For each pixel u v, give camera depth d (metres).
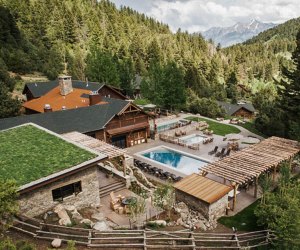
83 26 133.50
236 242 15.02
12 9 113.00
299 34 36.84
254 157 24.05
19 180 14.70
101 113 35.78
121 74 73.81
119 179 22.72
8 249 9.31
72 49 117.12
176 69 55.16
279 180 21.55
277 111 39.69
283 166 22.69
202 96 87.38
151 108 56.50
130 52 121.00
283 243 15.48
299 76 35.78
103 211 18.11
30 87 51.97
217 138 40.50
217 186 19.59
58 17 126.06
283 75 40.09
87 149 18.73
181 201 19.61
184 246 13.62
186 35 187.00
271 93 89.56
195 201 18.69
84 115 34.69
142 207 16.83
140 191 21.23
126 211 17.55
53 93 47.59
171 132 43.09
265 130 40.84
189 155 33.69
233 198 20.70
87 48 121.38
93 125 33.62
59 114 33.53
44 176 15.20
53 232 13.62
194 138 41.31
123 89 74.00
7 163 16.69
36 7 126.94
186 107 60.88
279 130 37.41
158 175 27.02
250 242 15.96
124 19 168.00
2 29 80.94
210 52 181.38
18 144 19.64
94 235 13.48
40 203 15.56
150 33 175.00
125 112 36.00
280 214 15.97
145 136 38.94
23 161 16.92
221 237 15.34
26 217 14.29
